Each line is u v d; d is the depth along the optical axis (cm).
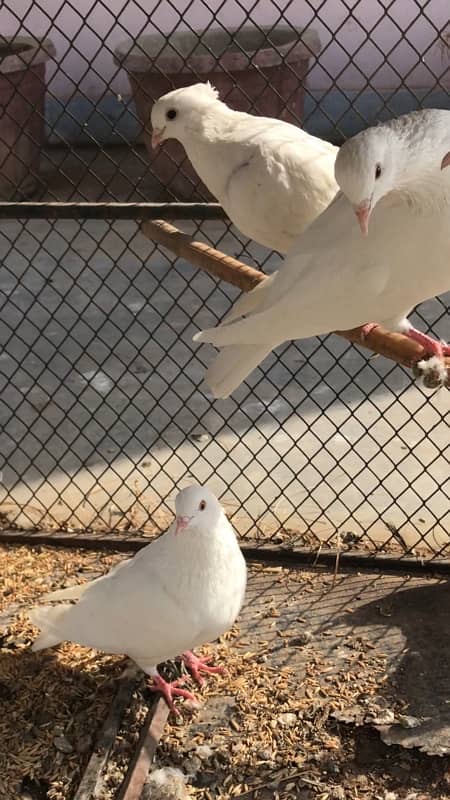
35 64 281
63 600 142
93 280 260
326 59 301
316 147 134
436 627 148
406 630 148
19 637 148
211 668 143
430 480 178
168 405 202
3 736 136
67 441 193
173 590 129
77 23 316
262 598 155
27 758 133
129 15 313
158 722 134
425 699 138
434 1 291
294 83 246
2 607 155
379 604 153
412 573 159
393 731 134
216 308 240
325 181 131
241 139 136
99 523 171
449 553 161
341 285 111
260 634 149
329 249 112
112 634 132
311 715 137
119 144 333
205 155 139
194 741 135
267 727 136
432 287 112
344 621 150
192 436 192
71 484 181
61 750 134
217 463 185
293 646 147
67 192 308
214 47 288
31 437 194
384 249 108
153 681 140
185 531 128
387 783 129
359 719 136
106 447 191
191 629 130
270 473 172
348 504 174
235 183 134
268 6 301
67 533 168
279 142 133
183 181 264
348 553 161
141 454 188
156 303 245
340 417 196
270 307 114
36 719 138
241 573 133
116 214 150
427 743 132
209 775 132
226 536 131
